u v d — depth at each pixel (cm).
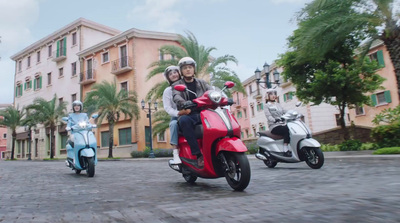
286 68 1709
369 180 439
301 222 234
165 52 1995
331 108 2912
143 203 366
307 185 432
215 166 441
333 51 1542
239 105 4572
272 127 775
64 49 3669
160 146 2923
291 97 3177
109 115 2639
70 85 3566
